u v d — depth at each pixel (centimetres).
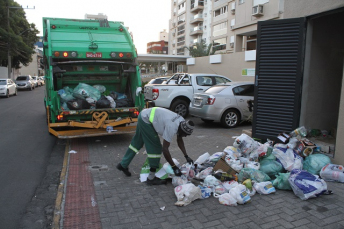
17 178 513
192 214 362
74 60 724
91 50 720
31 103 1795
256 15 2166
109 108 726
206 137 794
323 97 609
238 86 948
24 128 976
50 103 691
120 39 776
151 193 427
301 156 501
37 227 350
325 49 596
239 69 1783
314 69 591
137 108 745
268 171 463
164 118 423
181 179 438
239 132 862
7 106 1623
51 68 683
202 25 5544
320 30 586
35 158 634
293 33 569
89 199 409
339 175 445
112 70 795
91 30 777
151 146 445
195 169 474
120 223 344
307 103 593
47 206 406
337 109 633
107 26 796
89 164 570
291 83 580
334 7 496
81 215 364
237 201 382
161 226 336
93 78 793
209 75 1175
